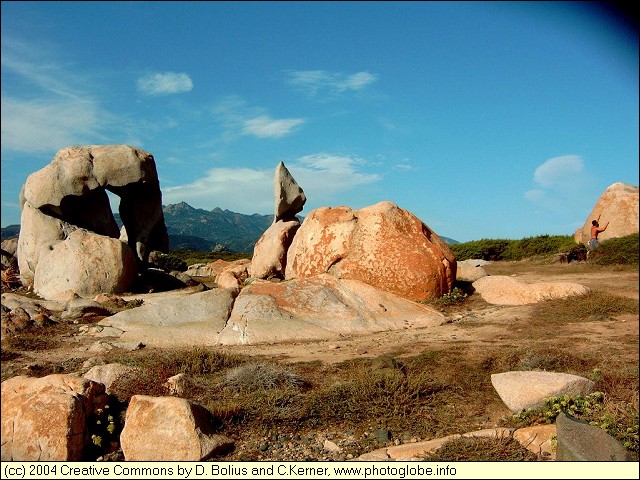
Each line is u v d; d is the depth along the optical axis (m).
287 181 20.17
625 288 14.88
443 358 9.20
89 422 6.62
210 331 11.77
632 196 22.94
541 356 8.86
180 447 6.05
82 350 10.97
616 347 9.63
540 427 6.64
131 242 24.06
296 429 6.96
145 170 21.80
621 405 7.07
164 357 9.49
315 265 15.16
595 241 22.25
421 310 12.93
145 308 12.55
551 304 13.20
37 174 21.09
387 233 14.55
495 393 7.93
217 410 6.90
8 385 6.74
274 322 11.86
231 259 38.44
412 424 7.07
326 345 10.84
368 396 7.63
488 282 14.88
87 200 22.02
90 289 17.67
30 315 13.21
